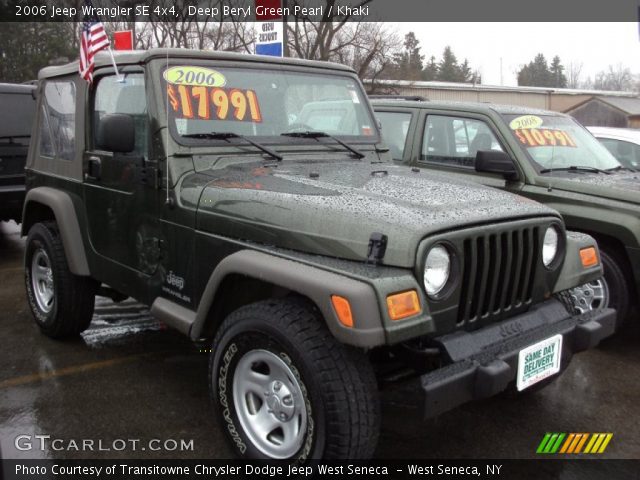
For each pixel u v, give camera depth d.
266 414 2.71
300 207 2.69
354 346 2.33
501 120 5.12
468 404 3.62
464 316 2.64
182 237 3.15
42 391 3.69
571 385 3.95
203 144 3.29
